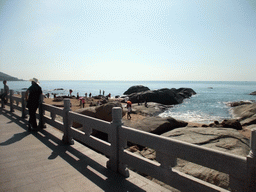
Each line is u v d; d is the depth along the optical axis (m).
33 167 3.59
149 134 2.76
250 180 1.74
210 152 2.03
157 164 2.70
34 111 6.38
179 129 8.11
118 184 3.00
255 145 1.74
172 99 36.44
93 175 3.30
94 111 10.76
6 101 11.62
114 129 3.36
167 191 2.81
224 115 21.55
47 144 5.00
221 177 3.65
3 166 3.62
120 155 3.34
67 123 5.06
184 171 4.16
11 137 5.59
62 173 3.35
